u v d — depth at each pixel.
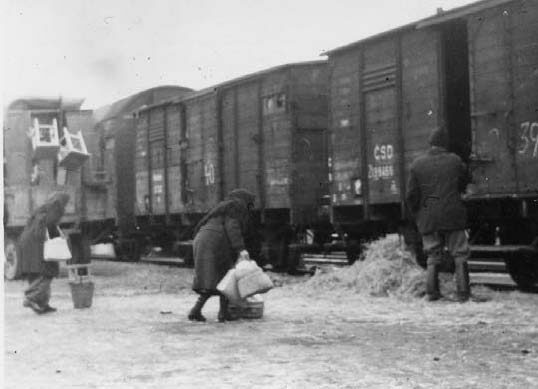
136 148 22.73
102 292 12.56
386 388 4.83
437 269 9.62
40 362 6.03
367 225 13.51
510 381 4.95
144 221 22.95
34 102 16.78
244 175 17.03
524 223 10.85
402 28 11.79
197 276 8.34
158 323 8.33
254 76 16.36
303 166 15.34
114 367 5.79
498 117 10.09
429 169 9.57
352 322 7.97
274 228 16.34
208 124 18.56
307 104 15.44
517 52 9.82
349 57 13.23
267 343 6.75
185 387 5.02
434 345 6.39
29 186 16.56
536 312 8.30
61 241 9.50
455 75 12.15
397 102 12.02
